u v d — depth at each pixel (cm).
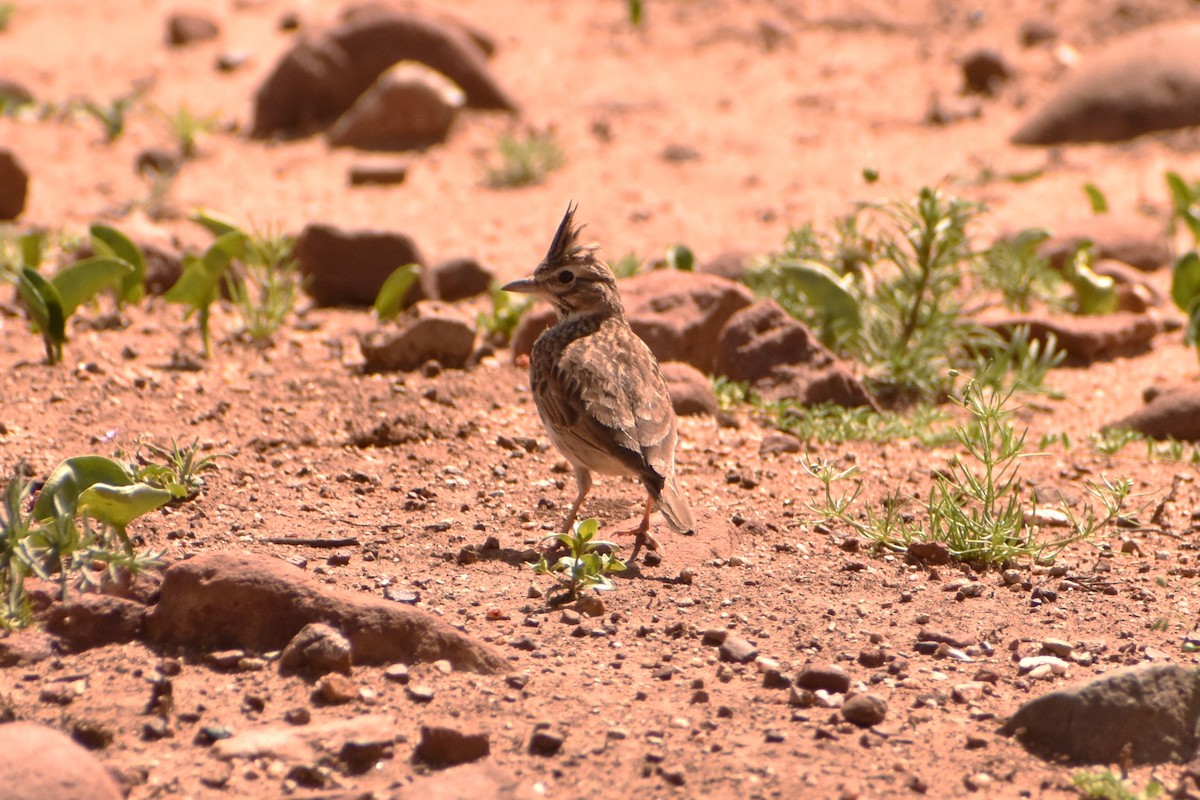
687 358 1986
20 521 1094
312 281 2305
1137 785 930
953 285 2070
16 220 2717
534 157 3152
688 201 2958
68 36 4444
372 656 1073
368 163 3156
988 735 994
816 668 1058
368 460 1591
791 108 3641
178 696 1017
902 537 1402
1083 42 3909
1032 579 1317
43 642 1077
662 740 973
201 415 1702
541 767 933
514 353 1986
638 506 1492
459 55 3581
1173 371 2092
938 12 4319
